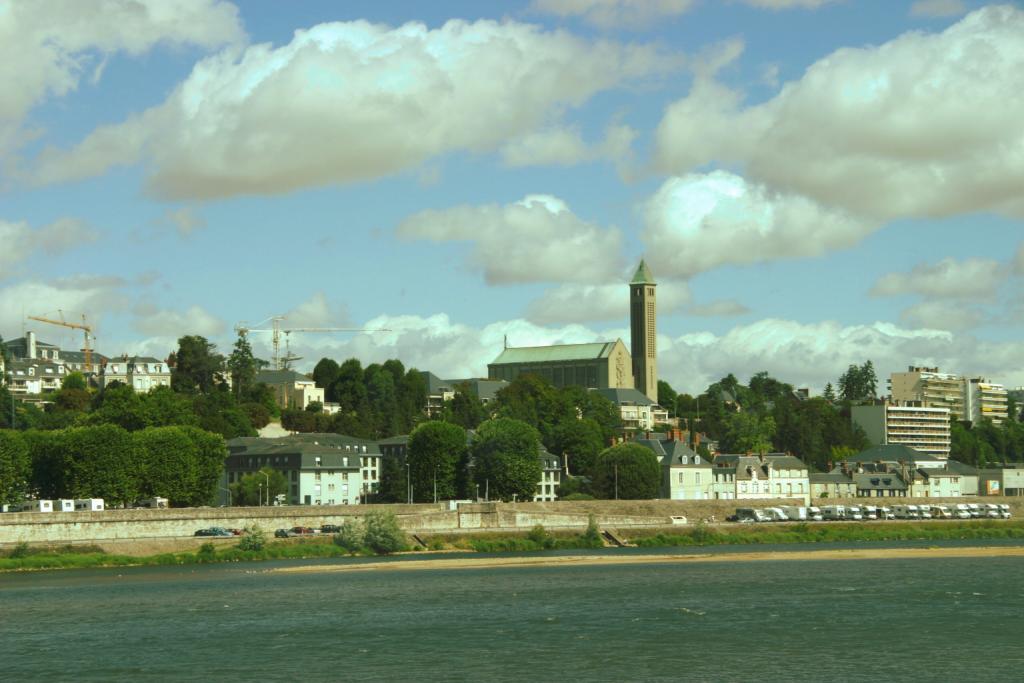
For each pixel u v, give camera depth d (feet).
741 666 532.73
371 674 523.29
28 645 589.32
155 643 593.01
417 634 613.93
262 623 649.20
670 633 611.88
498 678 514.27
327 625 642.22
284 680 513.45
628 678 513.04
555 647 577.43
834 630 615.57
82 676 522.47
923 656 550.77
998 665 531.50
